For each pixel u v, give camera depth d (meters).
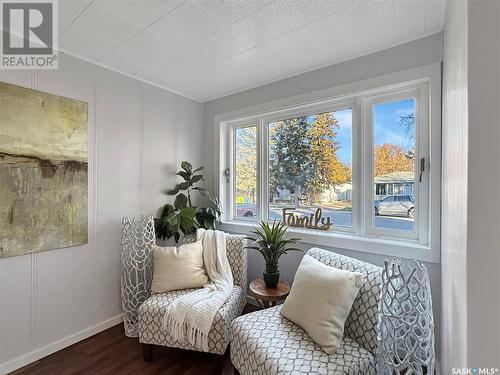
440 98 1.69
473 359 0.56
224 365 1.80
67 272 1.98
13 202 1.70
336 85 2.17
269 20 1.65
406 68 1.84
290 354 1.29
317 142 2.42
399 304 1.14
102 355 1.88
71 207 1.99
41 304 1.84
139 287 2.19
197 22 1.67
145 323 1.79
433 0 1.45
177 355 1.90
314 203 2.43
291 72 2.37
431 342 1.12
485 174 0.55
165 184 2.72
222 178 3.05
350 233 2.20
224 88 2.75
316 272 1.55
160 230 2.58
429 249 1.72
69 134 1.97
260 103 2.67
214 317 1.70
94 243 2.14
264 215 2.76
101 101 2.20
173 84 2.64
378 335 1.21
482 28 0.56
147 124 2.56
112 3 1.48
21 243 1.73
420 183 1.86
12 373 1.69
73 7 1.51
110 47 1.95
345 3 1.50
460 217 0.72
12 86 1.70
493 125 0.55
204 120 3.17
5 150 1.66
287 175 2.62
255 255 2.70
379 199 2.06
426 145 1.83
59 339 1.94
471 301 0.56
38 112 1.81
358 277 1.45
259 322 1.56
